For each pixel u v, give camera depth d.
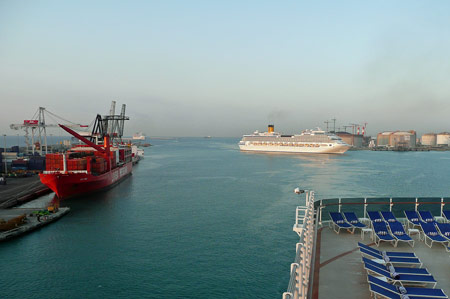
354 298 9.69
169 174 100.50
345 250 14.04
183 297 23.88
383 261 12.05
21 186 69.19
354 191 69.50
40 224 41.22
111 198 60.38
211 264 29.38
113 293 24.55
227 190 69.25
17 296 24.27
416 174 101.75
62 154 63.94
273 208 51.66
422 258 13.48
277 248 33.25
